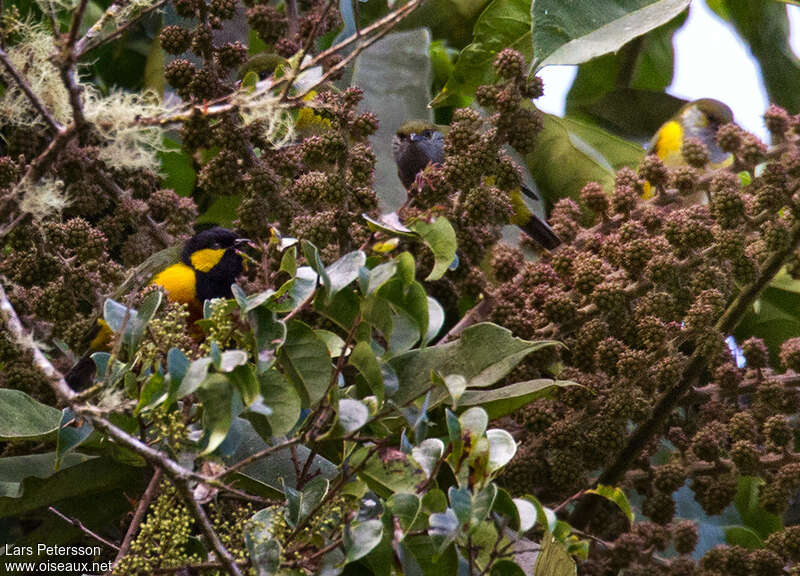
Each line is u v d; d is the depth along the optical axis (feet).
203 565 12.99
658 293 17.90
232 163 18.62
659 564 18.45
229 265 23.80
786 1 18.80
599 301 18.02
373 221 13.92
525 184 25.98
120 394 12.34
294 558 12.93
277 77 17.52
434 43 27.58
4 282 17.72
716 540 21.63
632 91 30.12
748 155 18.53
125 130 12.91
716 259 18.42
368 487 13.75
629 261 18.33
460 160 17.66
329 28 22.49
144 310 12.96
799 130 18.62
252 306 12.71
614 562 17.92
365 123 17.94
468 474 12.62
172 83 18.53
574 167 26.53
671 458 20.31
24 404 17.01
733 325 18.76
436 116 28.17
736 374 19.30
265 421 13.15
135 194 20.35
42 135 17.62
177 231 20.26
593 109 30.22
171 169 24.34
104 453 16.97
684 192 20.27
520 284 19.34
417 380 15.17
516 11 24.20
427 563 13.58
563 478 17.62
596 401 18.30
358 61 25.80
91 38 13.51
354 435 12.96
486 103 18.08
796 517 23.04
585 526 18.79
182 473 11.44
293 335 13.62
